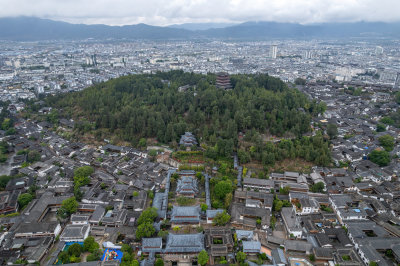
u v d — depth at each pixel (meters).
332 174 170.25
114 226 130.75
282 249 117.50
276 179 167.75
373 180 167.50
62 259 109.00
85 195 150.75
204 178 165.38
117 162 193.88
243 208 139.00
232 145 186.75
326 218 133.50
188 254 112.12
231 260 111.00
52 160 193.25
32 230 122.00
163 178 172.12
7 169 191.88
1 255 111.94
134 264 104.75
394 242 115.50
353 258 109.50
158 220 133.00
